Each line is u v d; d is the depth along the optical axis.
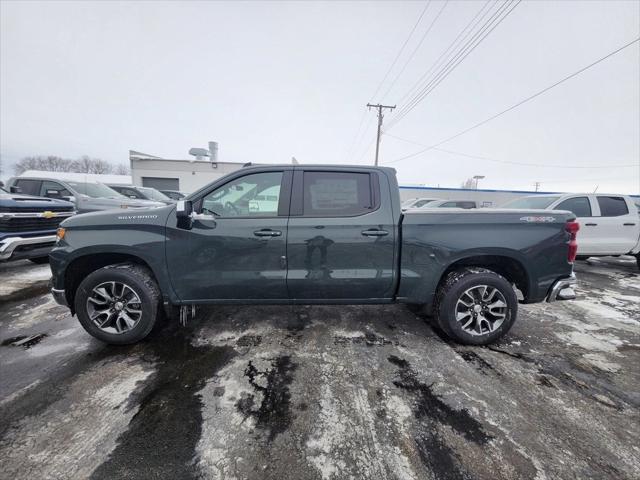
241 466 1.51
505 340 2.90
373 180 2.74
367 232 2.64
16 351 2.60
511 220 2.70
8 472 1.46
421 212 2.72
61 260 2.58
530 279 2.73
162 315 2.87
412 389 2.13
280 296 2.75
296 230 2.62
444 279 2.82
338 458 1.56
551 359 2.56
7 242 4.43
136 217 2.63
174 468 1.49
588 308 3.81
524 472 1.49
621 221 5.58
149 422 1.79
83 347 2.67
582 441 1.68
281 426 1.77
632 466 1.52
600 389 2.16
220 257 2.62
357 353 2.61
